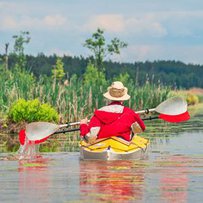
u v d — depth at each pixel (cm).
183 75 13088
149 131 3131
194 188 1269
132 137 1892
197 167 1617
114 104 1831
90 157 1786
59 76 5850
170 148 2205
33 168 1606
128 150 1786
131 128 1850
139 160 1778
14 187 1289
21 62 6012
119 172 1523
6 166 1652
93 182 1353
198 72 13388
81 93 3778
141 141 1933
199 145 2325
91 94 3756
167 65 13100
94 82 5019
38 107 3106
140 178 1413
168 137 2728
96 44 5938
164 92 4947
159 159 1814
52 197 1171
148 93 4825
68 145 2364
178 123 3847
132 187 1284
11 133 2992
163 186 1296
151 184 1323
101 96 3969
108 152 1762
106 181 1368
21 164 1695
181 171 1539
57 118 3164
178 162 1739
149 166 1638
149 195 1188
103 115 1812
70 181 1371
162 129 3288
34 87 3588
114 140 1805
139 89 4828
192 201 1130
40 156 1916
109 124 1806
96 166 1641
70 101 3519
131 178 1416
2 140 2620
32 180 1388
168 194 1199
